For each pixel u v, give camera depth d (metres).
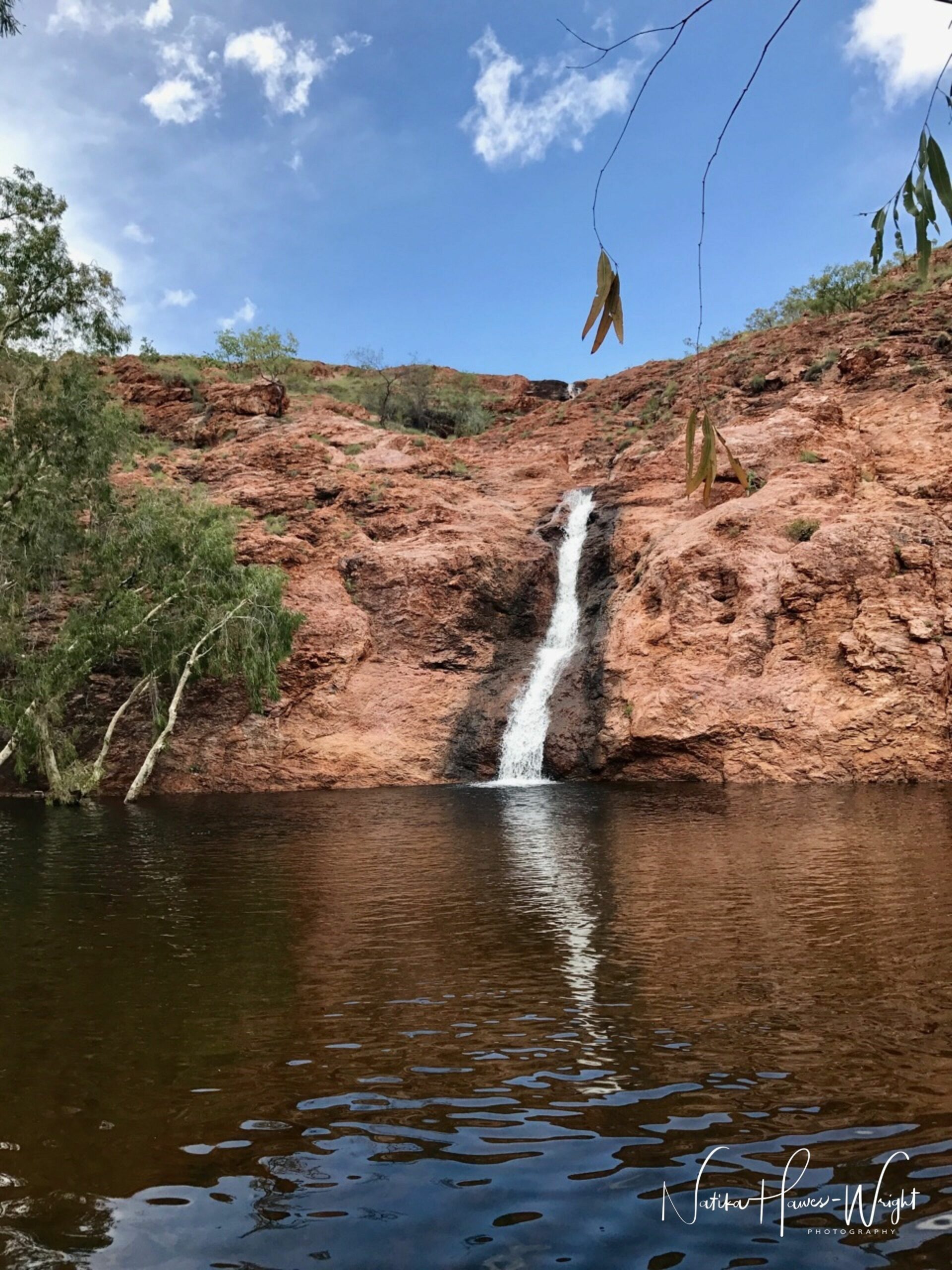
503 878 12.52
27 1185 4.34
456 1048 6.15
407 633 34.56
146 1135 4.89
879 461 32.88
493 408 76.25
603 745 27.62
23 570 27.00
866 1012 6.63
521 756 29.55
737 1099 5.16
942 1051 5.82
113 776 30.27
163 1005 7.25
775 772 25.20
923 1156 4.41
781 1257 3.63
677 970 7.88
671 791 23.89
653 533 34.84
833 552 27.83
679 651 28.62
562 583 36.94
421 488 42.00
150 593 30.03
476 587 35.31
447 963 8.35
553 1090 5.39
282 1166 4.51
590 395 62.31
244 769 30.17
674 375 58.66
